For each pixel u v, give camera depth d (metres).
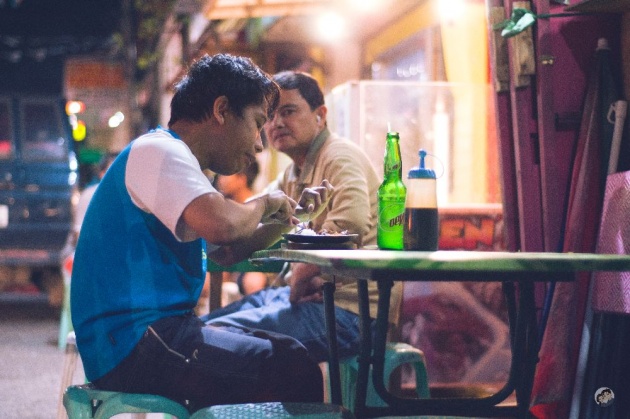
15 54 20.12
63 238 12.02
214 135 3.11
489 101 5.70
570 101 4.50
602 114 4.33
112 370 2.91
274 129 4.36
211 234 2.82
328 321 3.28
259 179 8.77
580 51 4.51
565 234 4.32
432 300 5.34
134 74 18.23
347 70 10.66
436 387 5.32
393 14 9.24
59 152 12.33
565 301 4.12
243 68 3.11
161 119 14.87
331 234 3.32
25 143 12.24
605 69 4.39
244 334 3.16
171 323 2.92
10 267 11.42
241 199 8.19
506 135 4.59
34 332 9.66
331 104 5.94
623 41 4.47
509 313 3.38
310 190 3.38
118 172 2.96
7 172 12.03
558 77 4.49
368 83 5.50
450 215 5.32
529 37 4.45
